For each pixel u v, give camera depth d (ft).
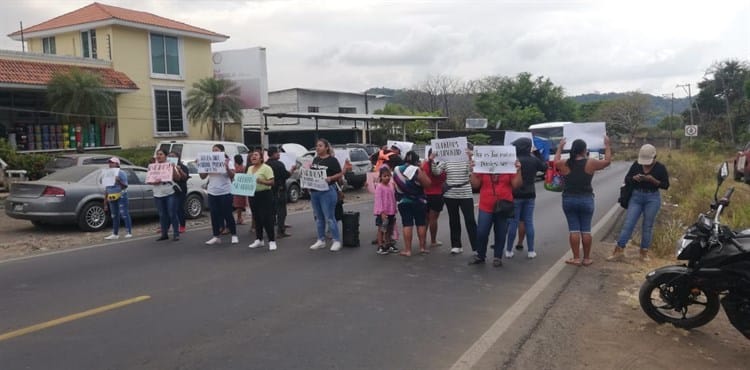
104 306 21.86
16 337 18.53
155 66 98.12
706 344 17.97
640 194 28.94
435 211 32.86
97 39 93.35
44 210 39.42
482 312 21.29
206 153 34.63
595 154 43.32
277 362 16.57
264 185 32.63
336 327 19.57
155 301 22.53
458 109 205.77
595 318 20.53
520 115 193.98
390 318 20.56
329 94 161.79
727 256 17.03
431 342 18.22
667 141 197.88
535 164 30.45
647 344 17.97
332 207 32.73
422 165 31.45
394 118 112.57
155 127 97.86
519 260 29.99
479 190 28.81
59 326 19.58
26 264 29.63
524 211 30.42
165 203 36.52
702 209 44.45
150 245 34.94
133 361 16.60
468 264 28.94
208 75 107.14
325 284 25.16
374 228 41.06
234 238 35.27
